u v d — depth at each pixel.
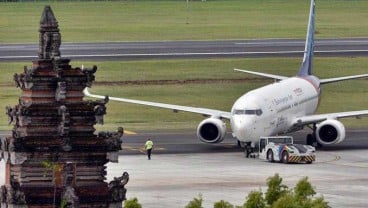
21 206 79.88
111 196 80.94
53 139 80.88
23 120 81.06
